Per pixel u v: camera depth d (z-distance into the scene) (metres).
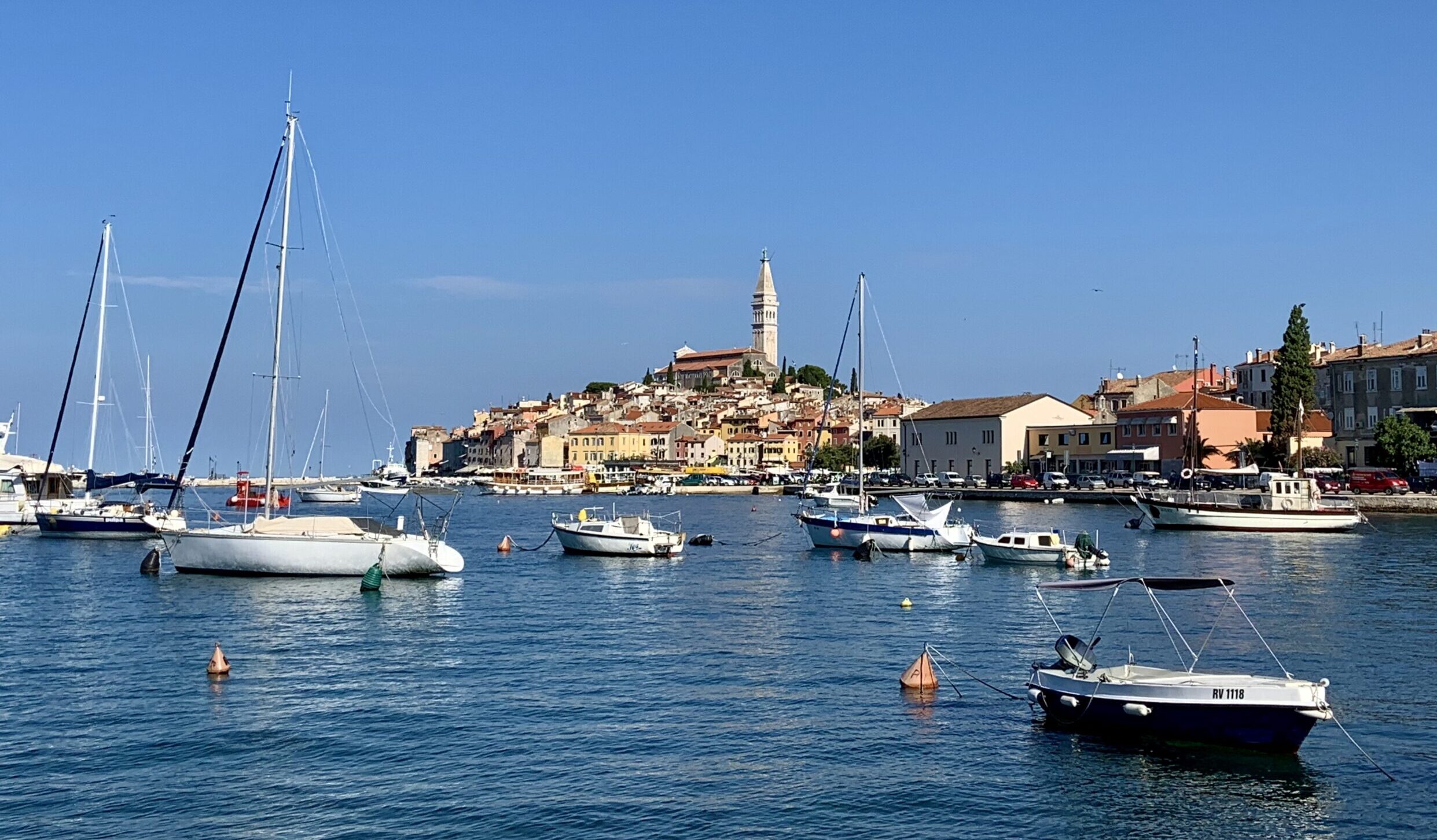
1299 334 139.25
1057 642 35.59
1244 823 27.41
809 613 55.06
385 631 49.50
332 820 27.38
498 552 87.88
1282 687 30.84
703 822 27.33
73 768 30.77
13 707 36.41
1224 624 50.47
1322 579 65.69
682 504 182.00
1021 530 102.19
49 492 107.62
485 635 48.56
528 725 34.50
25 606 55.31
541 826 27.09
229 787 29.41
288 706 36.56
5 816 27.58
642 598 60.44
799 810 28.03
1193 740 32.00
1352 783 29.62
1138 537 94.75
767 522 131.00
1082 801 28.59
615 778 30.06
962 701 37.22
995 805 28.41
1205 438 154.75
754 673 41.19
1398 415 131.88
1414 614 52.84
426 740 33.06
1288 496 99.94
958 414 185.25
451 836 26.52
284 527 66.19
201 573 65.25
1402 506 114.38
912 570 74.06
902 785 29.62
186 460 87.31
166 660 43.22
